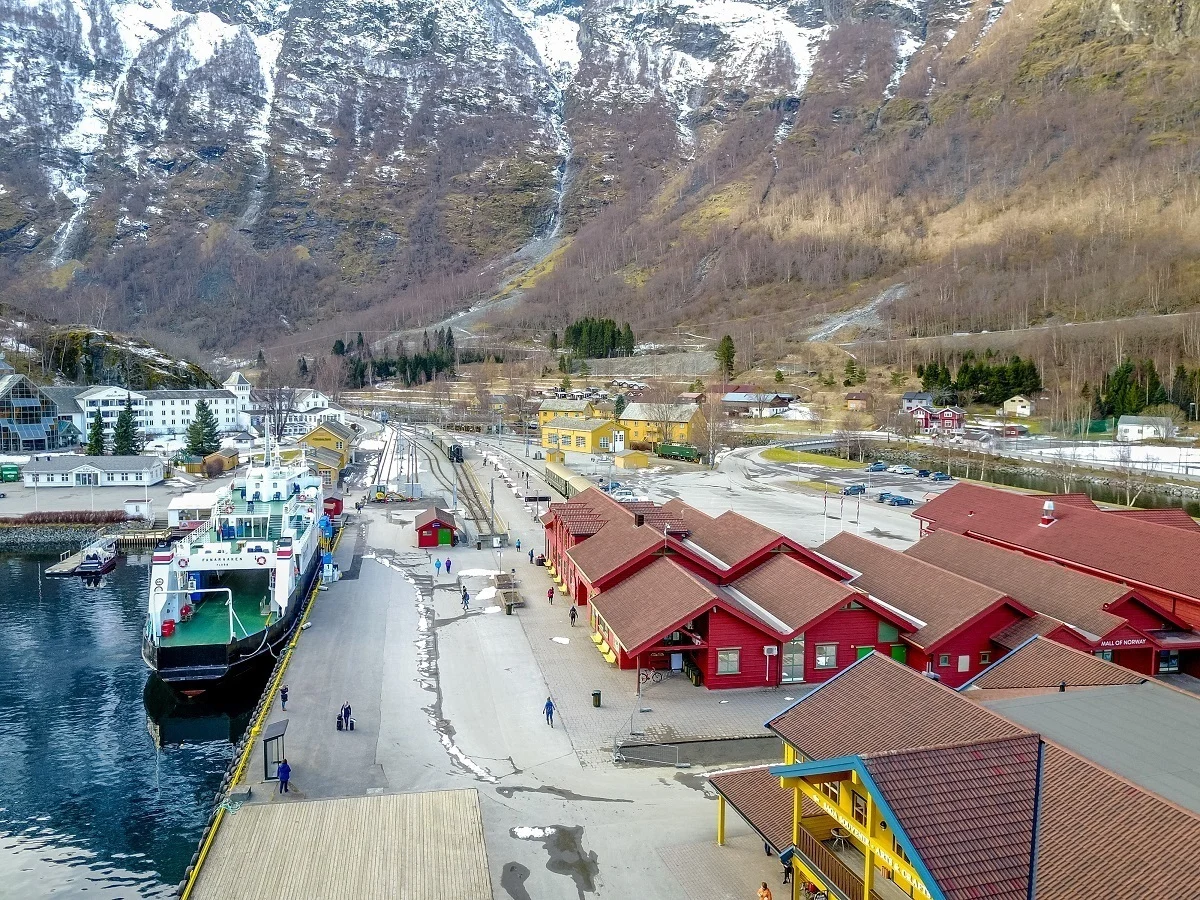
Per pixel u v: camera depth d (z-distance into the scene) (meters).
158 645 55.91
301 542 70.44
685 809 38.03
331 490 120.06
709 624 50.22
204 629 61.34
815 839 28.00
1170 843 21.83
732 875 32.97
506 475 142.88
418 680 52.91
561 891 32.06
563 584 74.12
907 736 27.61
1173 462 145.62
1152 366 190.25
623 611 54.19
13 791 44.69
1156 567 56.12
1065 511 67.62
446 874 28.70
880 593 57.09
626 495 115.31
